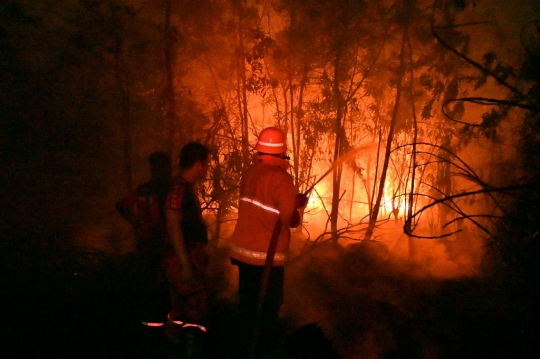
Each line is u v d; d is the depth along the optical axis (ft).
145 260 12.91
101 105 17.71
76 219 18.16
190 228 11.58
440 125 18.86
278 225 11.09
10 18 16.76
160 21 16.80
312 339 12.20
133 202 12.09
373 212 18.95
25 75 17.37
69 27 16.61
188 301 11.95
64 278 15.39
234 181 16.84
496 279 14.76
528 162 14.74
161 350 12.48
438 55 17.54
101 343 12.77
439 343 12.94
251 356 11.00
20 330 13.12
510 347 12.44
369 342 13.03
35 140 17.72
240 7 17.43
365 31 17.72
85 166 18.25
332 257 18.13
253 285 11.58
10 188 17.56
